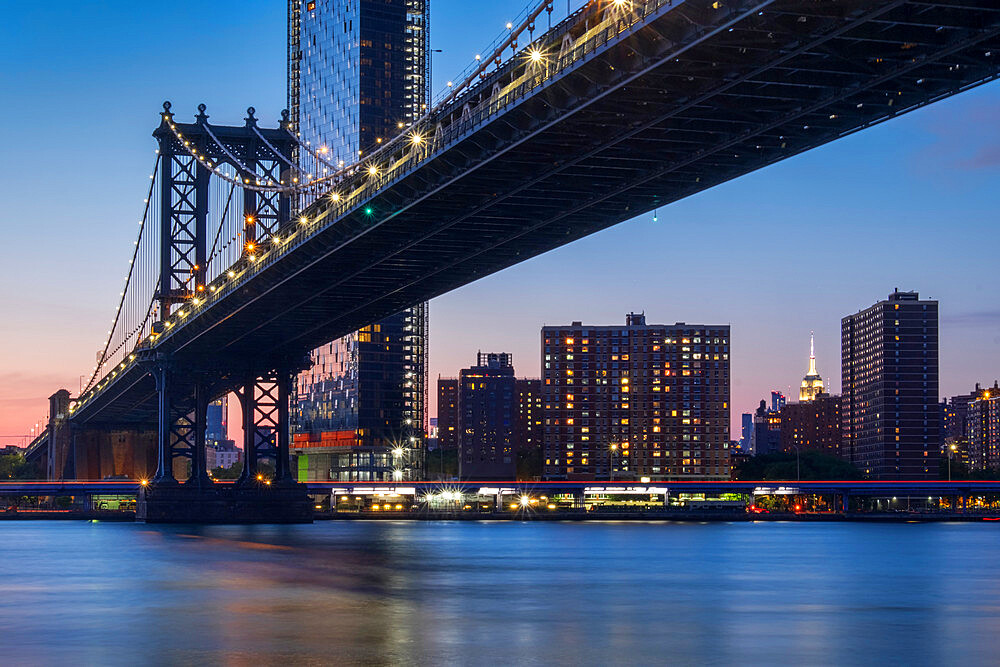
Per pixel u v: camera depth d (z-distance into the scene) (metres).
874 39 73.75
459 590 83.81
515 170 102.00
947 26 71.88
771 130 90.94
